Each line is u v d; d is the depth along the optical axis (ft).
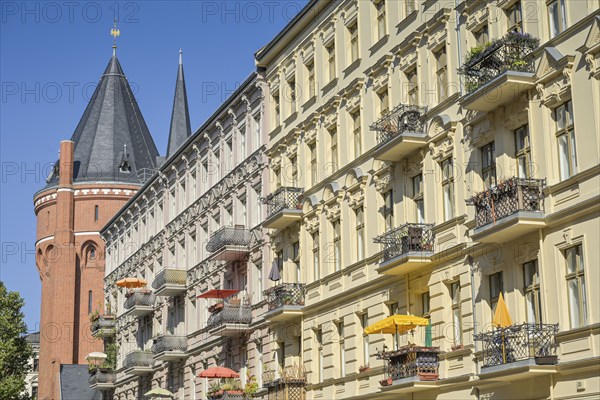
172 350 204.03
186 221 211.20
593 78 88.38
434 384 107.96
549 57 93.66
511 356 92.58
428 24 115.85
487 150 104.88
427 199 114.52
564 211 90.27
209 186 197.98
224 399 161.27
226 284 186.19
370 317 126.31
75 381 307.58
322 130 144.66
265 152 165.48
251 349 168.35
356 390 128.16
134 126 358.84
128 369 230.68
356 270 131.13
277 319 150.51
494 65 97.96
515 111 99.04
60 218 330.95
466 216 106.52
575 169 91.20
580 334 87.45
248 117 176.24
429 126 114.83
